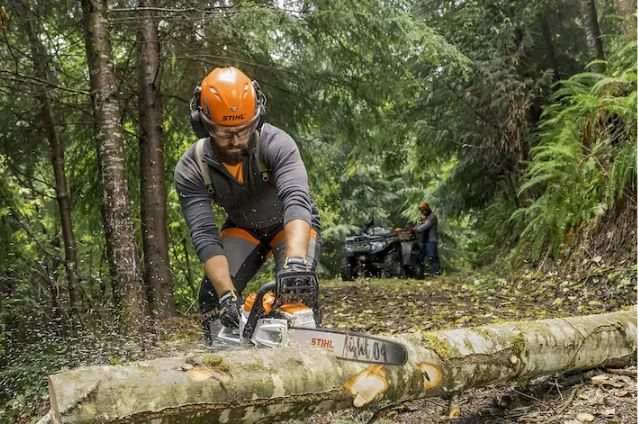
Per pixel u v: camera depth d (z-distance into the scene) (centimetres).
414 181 1677
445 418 285
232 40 599
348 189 1612
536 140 948
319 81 680
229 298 269
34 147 591
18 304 500
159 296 574
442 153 1113
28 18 516
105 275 583
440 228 1464
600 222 656
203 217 288
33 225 615
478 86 956
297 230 258
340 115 717
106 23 472
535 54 1038
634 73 662
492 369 274
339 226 1520
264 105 288
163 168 600
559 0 978
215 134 271
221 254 281
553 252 709
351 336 239
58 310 513
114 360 393
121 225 461
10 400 396
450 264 1457
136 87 639
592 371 321
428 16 984
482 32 962
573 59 1066
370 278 1159
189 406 206
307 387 228
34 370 412
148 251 582
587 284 604
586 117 698
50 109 568
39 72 541
